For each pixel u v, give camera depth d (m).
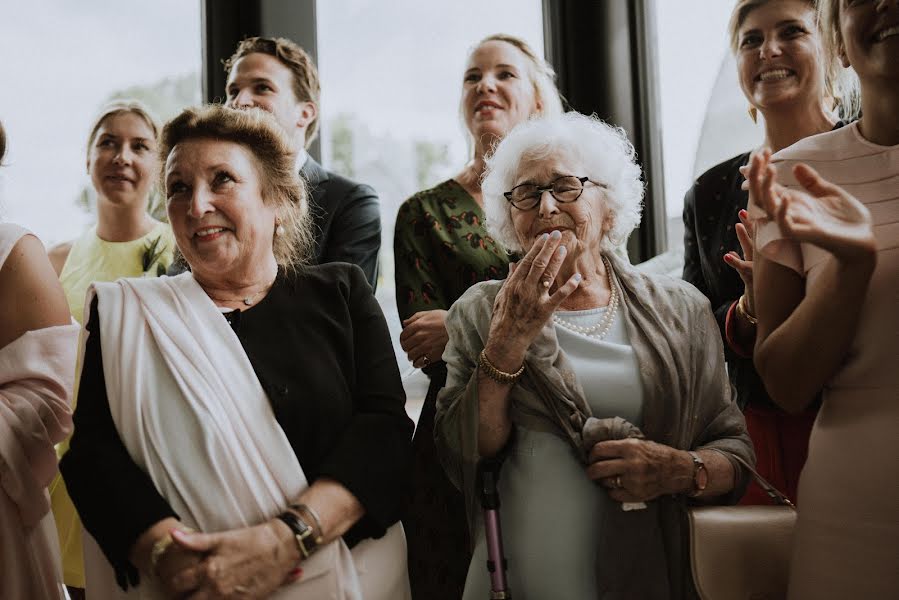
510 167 1.86
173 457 1.57
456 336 1.84
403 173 3.18
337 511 1.57
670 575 1.66
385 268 3.14
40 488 1.81
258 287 1.80
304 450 1.65
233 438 1.58
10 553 1.76
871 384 1.45
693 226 2.33
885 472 1.40
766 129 2.32
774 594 1.60
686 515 1.66
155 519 1.51
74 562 2.38
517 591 1.69
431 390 2.09
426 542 2.02
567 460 1.72
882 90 1.46
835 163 1.53
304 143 2.82
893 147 1.47
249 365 1.65
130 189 2.73
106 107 2.78
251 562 1.49
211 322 1.69
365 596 1.63
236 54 2.77
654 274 1.91
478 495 1.73
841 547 1.43
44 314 1.86
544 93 2.58
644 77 3.18
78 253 2.81
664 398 1.72
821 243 1.32
